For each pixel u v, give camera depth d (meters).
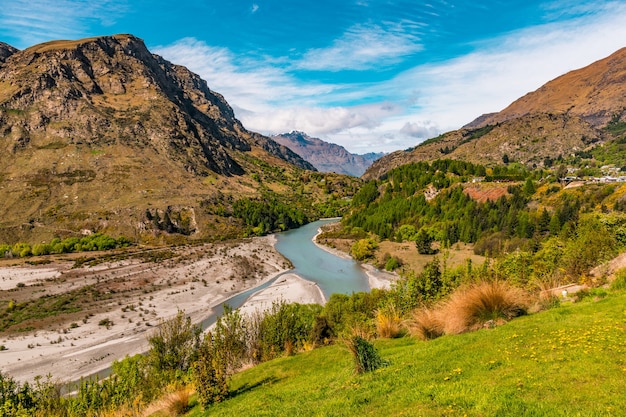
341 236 137.62
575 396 6.48
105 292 73.31
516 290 14.59
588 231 26.47
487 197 133.00
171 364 29.05
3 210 134.50
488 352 10.11
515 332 11.33
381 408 8.19
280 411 10.27
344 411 8.65
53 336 53.25
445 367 9.82
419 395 8.20
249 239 140.12
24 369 43.91
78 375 42.78
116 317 60.78
